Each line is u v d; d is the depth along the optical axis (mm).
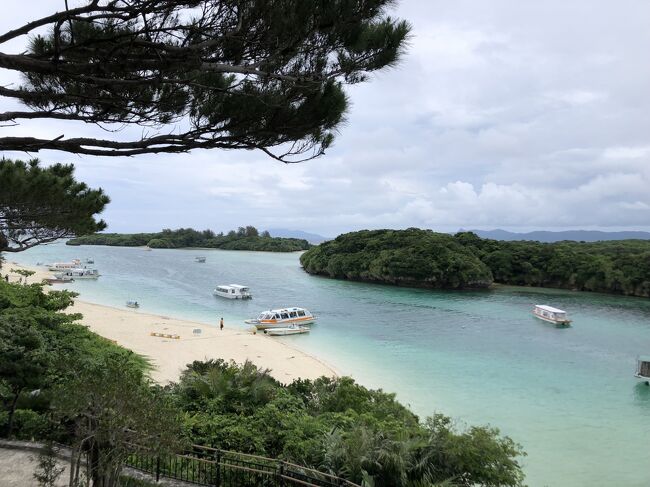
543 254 100062
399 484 10938
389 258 95812
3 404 13016
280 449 12367
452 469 11664
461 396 29812
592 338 49250
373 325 54219
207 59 6965
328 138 9008
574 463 20953
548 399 29562
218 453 10555
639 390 31672
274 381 17969
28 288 22453
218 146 8344
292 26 6672
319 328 51844
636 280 85688
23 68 5797
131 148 7965
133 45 6121
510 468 12148
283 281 100562
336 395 16719
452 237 113250
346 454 11242
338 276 107250
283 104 8000
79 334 17250
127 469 10750
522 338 48562
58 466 10195
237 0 6500
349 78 8008
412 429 13242
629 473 20094
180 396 14797
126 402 6980
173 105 8133
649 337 49969
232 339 42469
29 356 11828
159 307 64375
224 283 94438
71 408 6836
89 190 17672
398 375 34125
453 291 89625
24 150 7383
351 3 6766
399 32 7426
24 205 15656
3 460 10391
